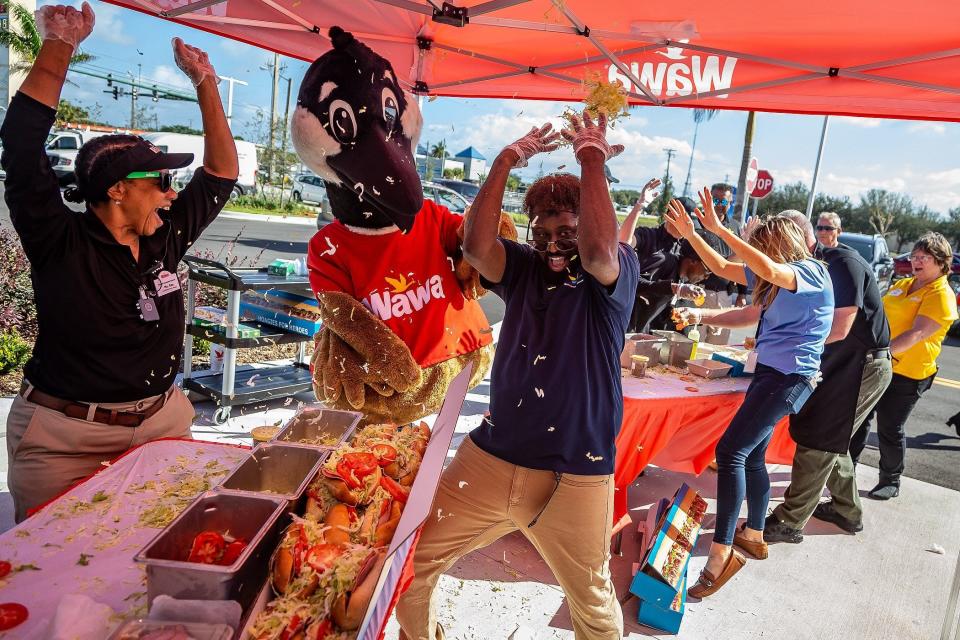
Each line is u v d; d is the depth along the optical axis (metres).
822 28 2.72
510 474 2.01
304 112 2.47
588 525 1.99
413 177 2.50
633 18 2.90
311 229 19.78
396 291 2.58
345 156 2.42
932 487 4.77
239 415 4.57
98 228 1.92
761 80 3.49
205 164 2.32
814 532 3.88
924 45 2.78
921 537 3.93
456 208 16.23
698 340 4.39
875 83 3.29
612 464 2.04
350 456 1.64
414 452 1.82
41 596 1.32
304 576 1.30
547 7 2.90
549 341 1.98
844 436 3.49
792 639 2.85
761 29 2.84
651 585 2.80
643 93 3.85
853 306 3.33
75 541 1.53
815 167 15.68
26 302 5.71
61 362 1.94
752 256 2.97
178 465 1.98
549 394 1.96
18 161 1.76
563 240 2.00
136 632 1.07
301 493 1.57
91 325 1.93
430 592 2.12
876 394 3.57
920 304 4.34
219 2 2.91
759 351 3.25
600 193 1.85
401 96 2.67
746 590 3.21
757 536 3.50
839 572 3.45
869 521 4.09
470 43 3.70
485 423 2.12
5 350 4.64
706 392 3.47
